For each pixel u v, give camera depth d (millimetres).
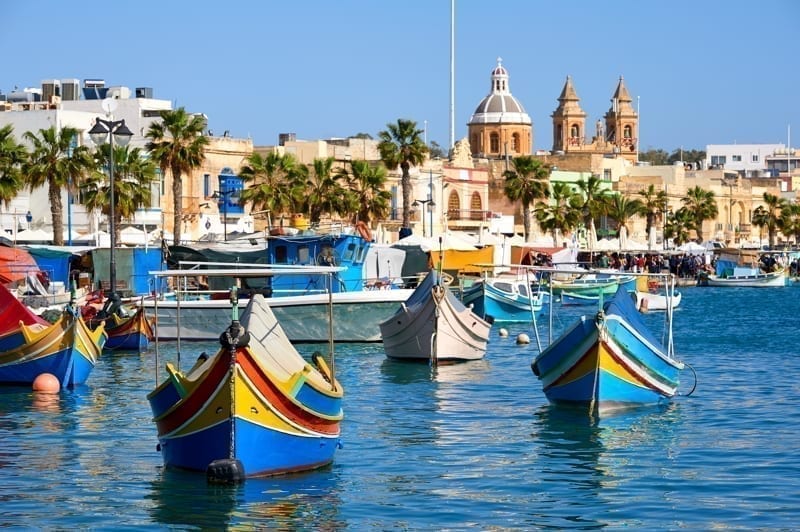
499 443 36781
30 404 43781
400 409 43438
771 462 34125
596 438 37625
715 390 49031
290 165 103250
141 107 116125
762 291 139500
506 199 168125
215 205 111938
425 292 58531
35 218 103938
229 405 29719
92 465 33156
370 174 110125
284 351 32656
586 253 142750
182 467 31250
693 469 33281
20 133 105500
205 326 65562
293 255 70938
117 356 59219
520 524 27812
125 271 80312
